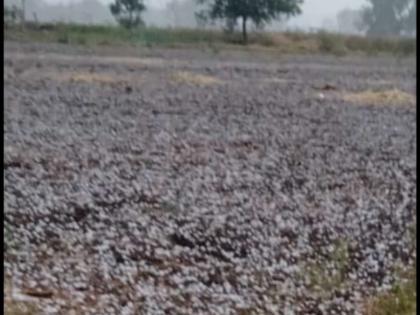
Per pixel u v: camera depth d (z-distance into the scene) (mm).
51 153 14547
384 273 8812
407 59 51656
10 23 52312
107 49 46281
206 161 14680
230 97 25469
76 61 35938
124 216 10516
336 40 57688
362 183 13547
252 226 10398
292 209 11453
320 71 38219
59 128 17453
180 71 33281
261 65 40469
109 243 9266
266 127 19250
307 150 16422
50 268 8203
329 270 8758
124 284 7930
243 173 13758
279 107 23500
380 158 15922
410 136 18875
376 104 25406
